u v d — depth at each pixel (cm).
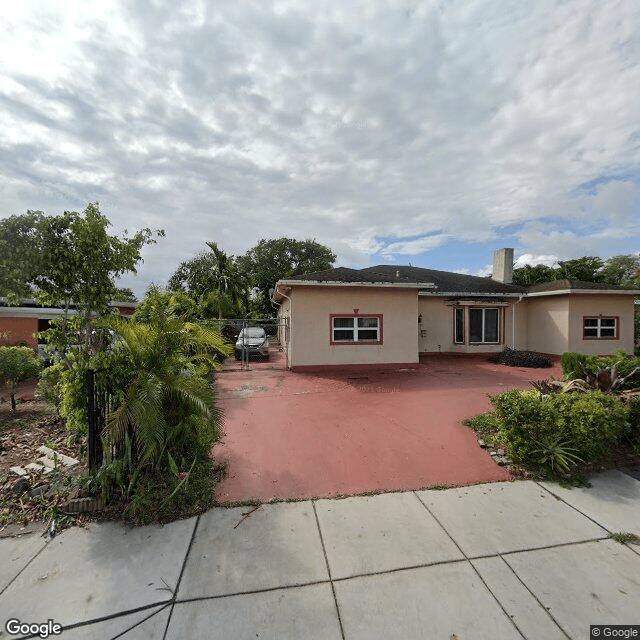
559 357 1490
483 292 1579
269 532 326
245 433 583
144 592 256
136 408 362
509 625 226
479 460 479
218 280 2259
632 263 3350
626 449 496
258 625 229
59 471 428
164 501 352
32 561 289
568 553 293
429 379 1038
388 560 287
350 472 446
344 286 1156
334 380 1022
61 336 564
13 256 489
